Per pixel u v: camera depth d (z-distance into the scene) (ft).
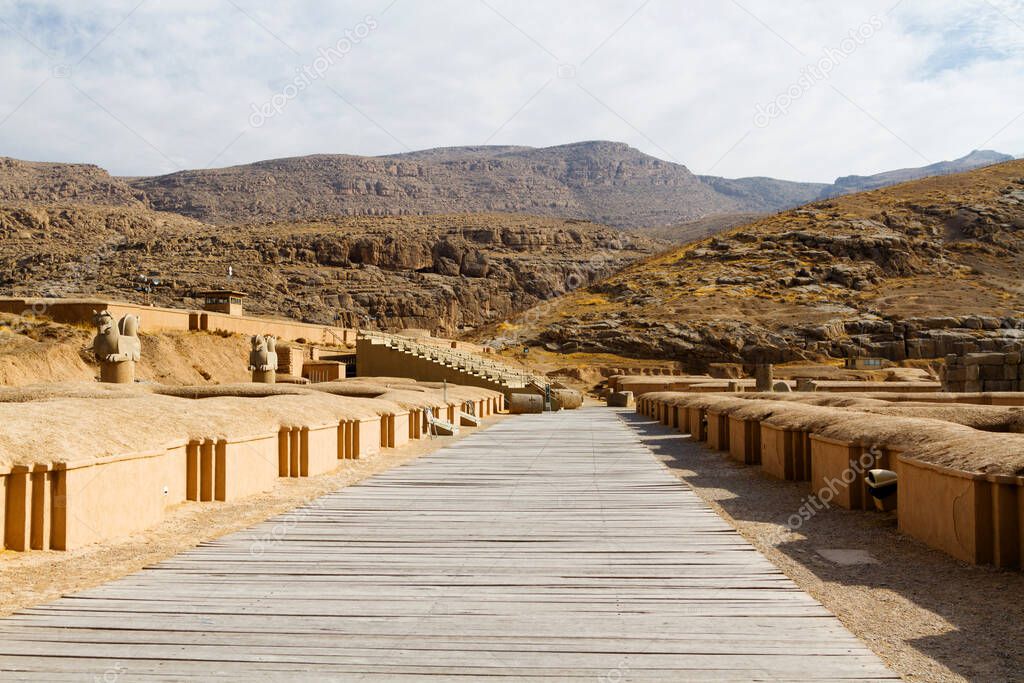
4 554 27.99
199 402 49.16
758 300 331.16
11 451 29.09
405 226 593.42
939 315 293.84
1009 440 29.50
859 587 24.81
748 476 52.06
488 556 28.53
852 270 345.10
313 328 211.61
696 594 23.45
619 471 54.65
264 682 16.58
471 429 98.78
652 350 299.58
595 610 21.83
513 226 606.14
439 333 479.41
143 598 22.85
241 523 35.70
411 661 17.87
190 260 496.23
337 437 58.95
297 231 558.15
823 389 125.70
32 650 18.47
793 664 17.70
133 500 33.35
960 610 22.20
